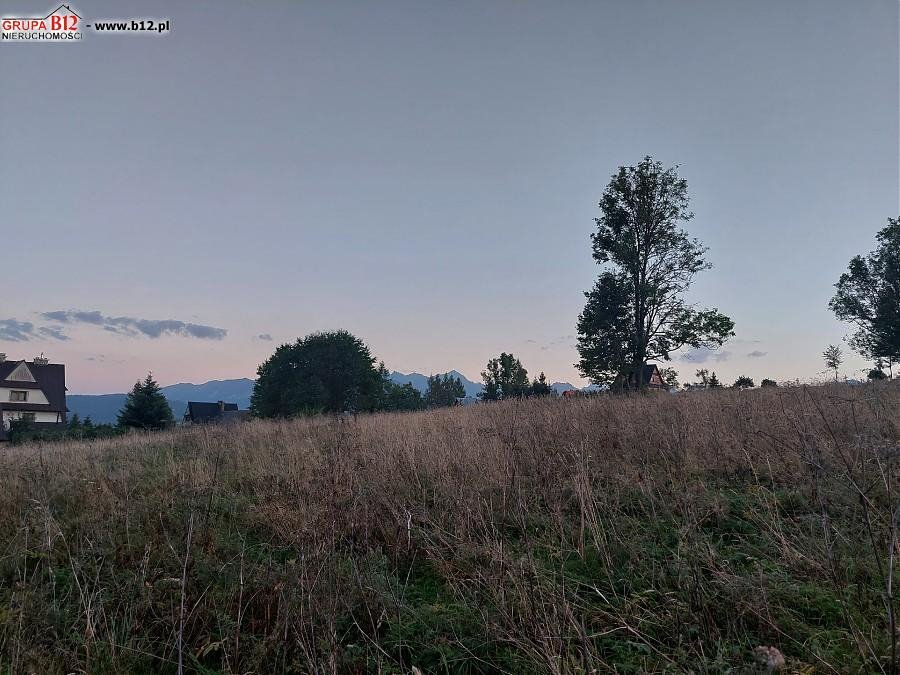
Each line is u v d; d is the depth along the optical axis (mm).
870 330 40469
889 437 5191
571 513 4922
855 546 3553
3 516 5414
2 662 3129
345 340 45969
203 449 9094
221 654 3473
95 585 3902
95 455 9359
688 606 3193
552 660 2750
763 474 5254
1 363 45844
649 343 28578
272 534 4922
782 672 2600
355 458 5574
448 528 4750
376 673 3195
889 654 2633
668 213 28969
